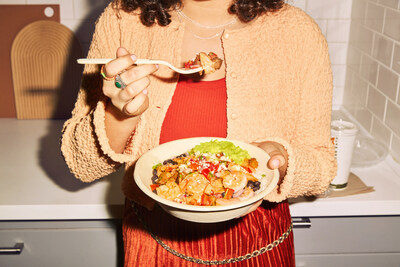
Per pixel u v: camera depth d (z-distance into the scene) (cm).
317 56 102
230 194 77
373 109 172
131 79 73
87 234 143
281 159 85
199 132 102
